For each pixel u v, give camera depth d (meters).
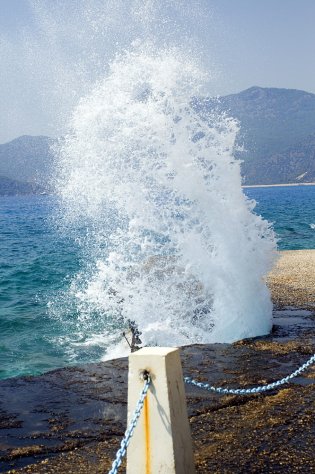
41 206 163.62
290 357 8.62
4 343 13.40
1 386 7.58
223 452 5.30
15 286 22.58
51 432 5.95
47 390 7.35
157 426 3.97
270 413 6.26
